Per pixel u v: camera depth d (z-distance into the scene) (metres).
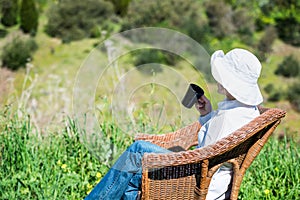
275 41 14.55
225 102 2.74
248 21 14.42
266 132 2.69
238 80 2.68
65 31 14.38
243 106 2.71
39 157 3.88
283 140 4.51
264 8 15.30
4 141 3.90
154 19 13.86
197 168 2.60
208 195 2.72
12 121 4.09
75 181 3.60
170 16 13.73
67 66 13.09
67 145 3.98
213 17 14.41
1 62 12.73
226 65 2.71
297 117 11.15
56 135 4.25
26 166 3.76
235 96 2.67
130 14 14.30
